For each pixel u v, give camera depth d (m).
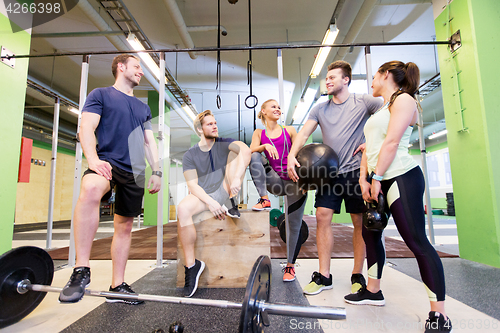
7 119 2.24
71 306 1.36
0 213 2.16
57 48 4.76
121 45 4.36
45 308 1.33
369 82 2.04
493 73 2.29
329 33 3.69
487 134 2.21
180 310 1.30
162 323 1.16
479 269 2.01
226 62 5.40
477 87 2.29
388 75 1.23
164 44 4.81
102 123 1.19
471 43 2.34
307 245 3.14
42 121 7.25
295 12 4.21
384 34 4.71
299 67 5.68
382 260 1.35
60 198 9.47
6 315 1.11
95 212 1.09
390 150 1.11
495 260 2.11
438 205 11.21
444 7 2.62
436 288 1.02
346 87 1.60
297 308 0.92
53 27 4.15
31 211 8.23
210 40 4.81
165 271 2.07
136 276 1.92
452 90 2.54
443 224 6.01
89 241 1.08
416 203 1.08
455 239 3.53
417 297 1.44
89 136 1.14
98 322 1.17
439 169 11.36
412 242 1.08
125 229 1.42
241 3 3.97
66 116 8.32
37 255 1.21
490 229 2.16
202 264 1.54
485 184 2.21
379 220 1.15
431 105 8.23
